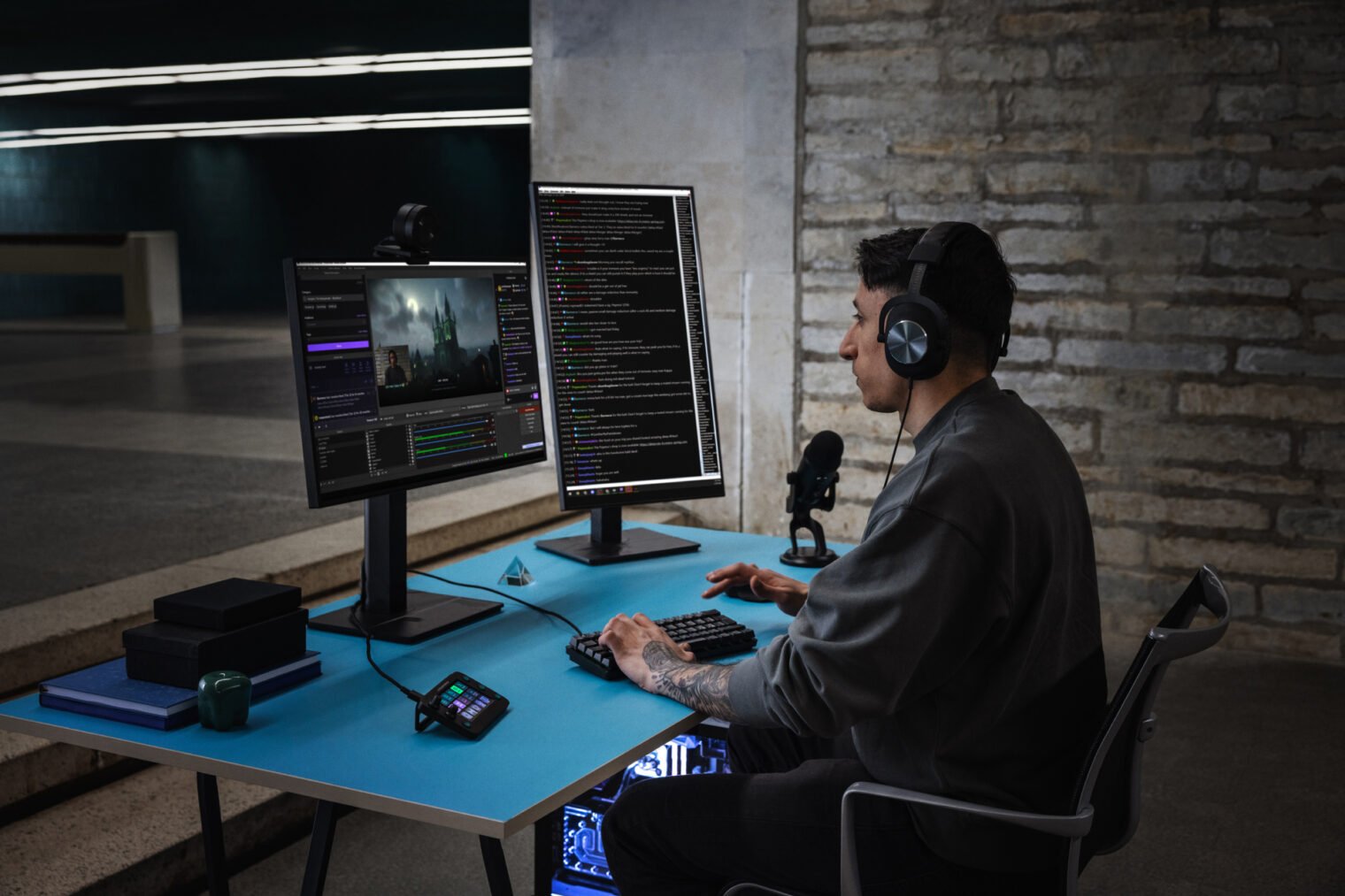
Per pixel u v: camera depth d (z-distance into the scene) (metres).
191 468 5.24
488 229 21.03
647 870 1.71
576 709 1.70
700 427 2.63
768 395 4.68
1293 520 3.99
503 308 2.32
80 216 16.02
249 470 5.22
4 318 14.75
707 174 4.64
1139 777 1.62
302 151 18.98
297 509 4.46
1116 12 4.02
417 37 11.52
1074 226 4.15
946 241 1.57
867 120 4.40
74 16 12.06
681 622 1.99
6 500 4.58
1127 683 1.40
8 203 15.01
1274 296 3.93
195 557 3.71
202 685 1.61
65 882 2.31
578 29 4.79
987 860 1.48
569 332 2.49
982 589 1.43
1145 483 4.16
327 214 19.31
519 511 4.57
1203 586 1.59
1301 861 2.71
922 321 1.55
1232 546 4.07
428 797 1.41
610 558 2.54
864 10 4.36
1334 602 3.97
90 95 15.17
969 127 4.26
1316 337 3.90
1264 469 4.01
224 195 18.14
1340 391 3.89
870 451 4.56
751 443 4.73
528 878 2.69
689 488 2.62
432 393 2.14
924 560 1.42
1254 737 3.39
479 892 2.62
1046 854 1.49
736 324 4.68
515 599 2.25
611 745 1.57
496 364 2.30
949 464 1.46
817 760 1.73
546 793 1.42
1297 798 3.02
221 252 18.16
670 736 1.64
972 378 1.59
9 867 2.37
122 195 16.59
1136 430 4.15
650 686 1.76
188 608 1.73
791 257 4.56
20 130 14.98
